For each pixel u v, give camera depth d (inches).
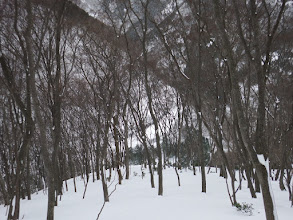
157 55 538.9
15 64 280.7
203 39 367.2
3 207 482.3
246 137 169.3
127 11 390.3
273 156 506.9
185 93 516.4
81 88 546.3
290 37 398.6
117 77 443.5
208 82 403.9
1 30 269.4
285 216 254.2
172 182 513.0
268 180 166.1
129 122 696.4
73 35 396.2
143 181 557.3
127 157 633.6
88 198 422.0
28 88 261.7
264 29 381.7
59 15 267.4
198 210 273.7
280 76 437.4
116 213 279.7
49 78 301.4
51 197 247.8
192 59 418.0
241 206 268.1
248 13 309.6
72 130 621.3
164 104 811.4
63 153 569.0
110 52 439.5
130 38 486.3
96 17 394.0
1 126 523.8
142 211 279.6
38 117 244.2
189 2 361.7
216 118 379.6
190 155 807.7
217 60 458.0
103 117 545.0
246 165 358.6
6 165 508.1
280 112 448.5
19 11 269.9
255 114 524.1
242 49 362.9
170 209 282.2
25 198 579.8
